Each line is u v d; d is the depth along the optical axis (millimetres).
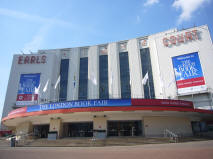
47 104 25641
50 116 27266
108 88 50031
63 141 21844
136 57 51281
